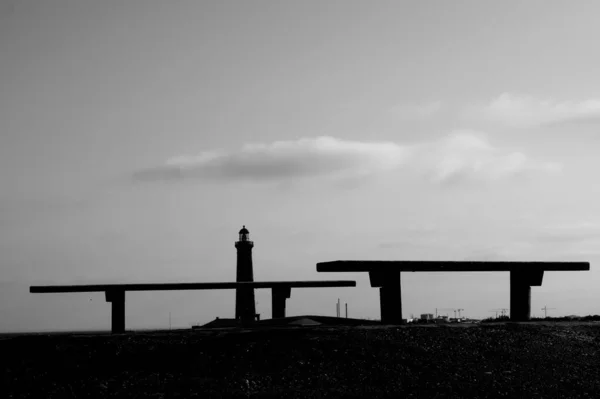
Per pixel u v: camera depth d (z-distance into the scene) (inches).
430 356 876.0
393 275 1037.8
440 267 1065.5
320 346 878.4
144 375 796.0
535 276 1120.8
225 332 949.8
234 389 763.4
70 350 858.1
